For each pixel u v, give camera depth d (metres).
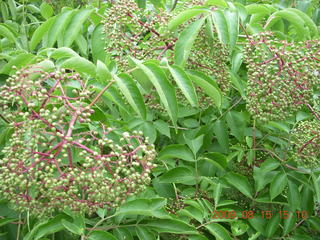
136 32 3.08
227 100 3.62
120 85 2.07
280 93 2.65
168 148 3.16
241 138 3.43
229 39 2.60
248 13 3.39
